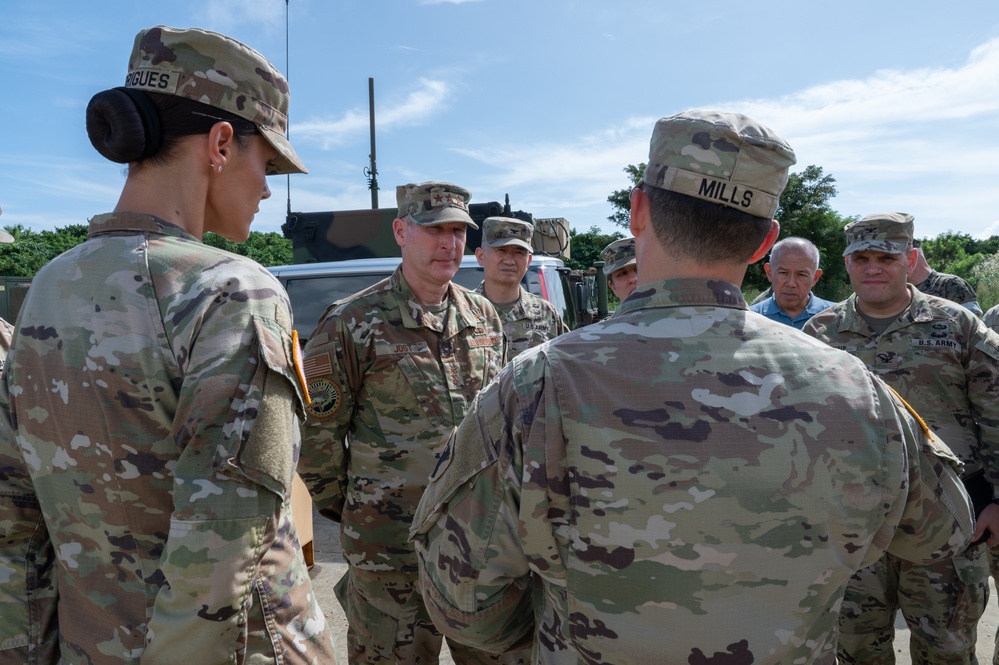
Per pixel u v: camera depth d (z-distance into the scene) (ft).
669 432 3.08
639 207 3.69
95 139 3.64
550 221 24.71
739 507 3.02
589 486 3.11
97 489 3.42
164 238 3.61
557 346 3.46
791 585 3.07
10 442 3.72
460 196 8.01
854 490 3.15
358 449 7.63
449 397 7.75
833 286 86.63
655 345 3.32
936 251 100.17
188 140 3.73
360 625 7.52
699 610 3.03
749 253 3.54
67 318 3.48
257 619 3.44
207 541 3.10
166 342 3.35
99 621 3.52
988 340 7.90
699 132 3.43
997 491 7.73
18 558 3.76
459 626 3.55
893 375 8.48
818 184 87.45
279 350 3.49
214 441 3.22
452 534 3.48
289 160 4.15
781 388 3.22
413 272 7.90
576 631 3.23
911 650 7.93
